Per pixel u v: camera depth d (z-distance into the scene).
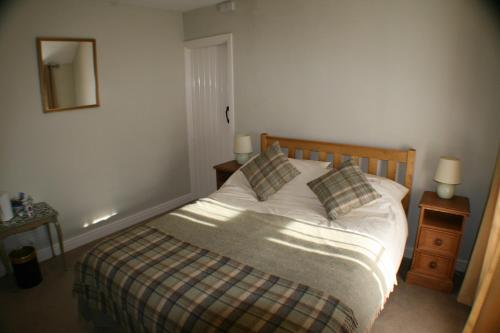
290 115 3.49
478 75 2.49
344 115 3.15
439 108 2.68
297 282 1.71
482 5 2.38
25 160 2.96
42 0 2.88
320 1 3.06
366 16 2.85
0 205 2.58
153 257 1.97
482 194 2.64
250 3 3.48
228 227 2.35
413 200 2.94
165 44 3.95
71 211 3.36
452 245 2.49
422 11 2.60
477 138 2.58
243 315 1.48
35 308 2.51
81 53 3.19
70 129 3.23
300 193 2.84
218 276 1.77
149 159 4.01
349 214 2.48
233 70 3.78
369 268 1.86
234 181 3.18
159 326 1.59
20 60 2.82
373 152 2.96
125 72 3.60
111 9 3.38
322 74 3.19
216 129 4.21
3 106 2.78
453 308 2.40
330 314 1.48
